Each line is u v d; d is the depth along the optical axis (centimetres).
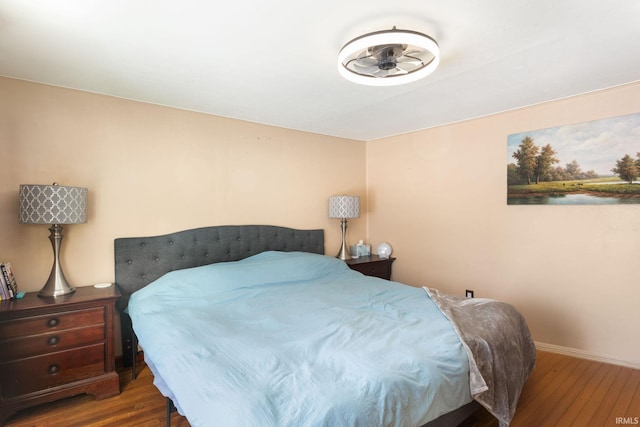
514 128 327
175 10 159
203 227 322
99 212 272
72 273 261
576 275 295
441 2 155
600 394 233
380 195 453
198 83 252
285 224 385
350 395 124
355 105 307
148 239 289
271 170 373
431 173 396
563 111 297
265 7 158
